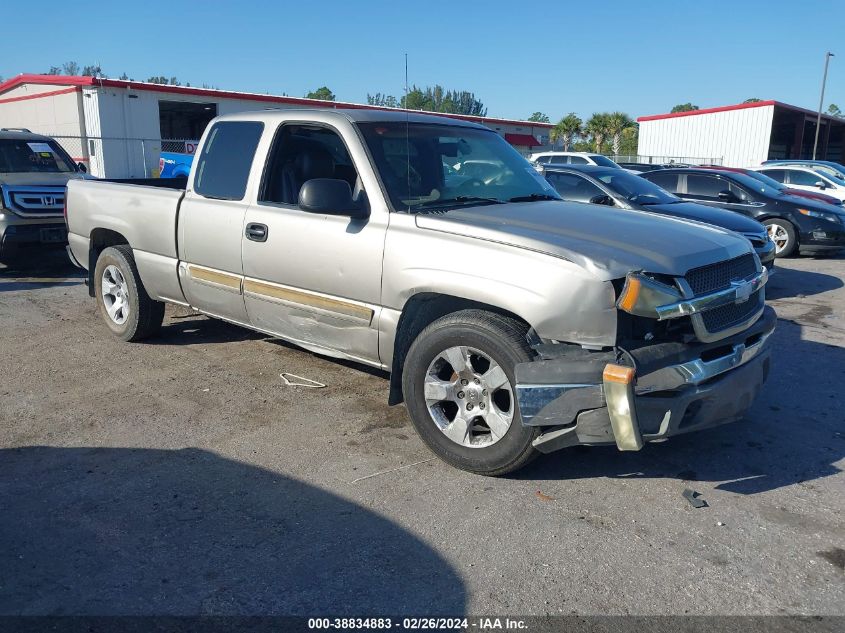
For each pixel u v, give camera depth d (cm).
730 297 389
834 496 390
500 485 400
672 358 365
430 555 333
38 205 1006
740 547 341
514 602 300
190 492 391
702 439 463
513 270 378
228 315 553
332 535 349
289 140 509
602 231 405
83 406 514
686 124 3881
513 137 4156
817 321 792
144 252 612
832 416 504
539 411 366
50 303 836
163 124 3666
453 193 470
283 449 445
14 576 316
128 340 663
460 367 404
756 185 1294
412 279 414
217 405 516
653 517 368
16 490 393
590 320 360
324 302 468
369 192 447
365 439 460
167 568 323
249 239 508
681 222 458
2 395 535
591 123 4372
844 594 306
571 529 356
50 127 2984
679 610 296
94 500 382
